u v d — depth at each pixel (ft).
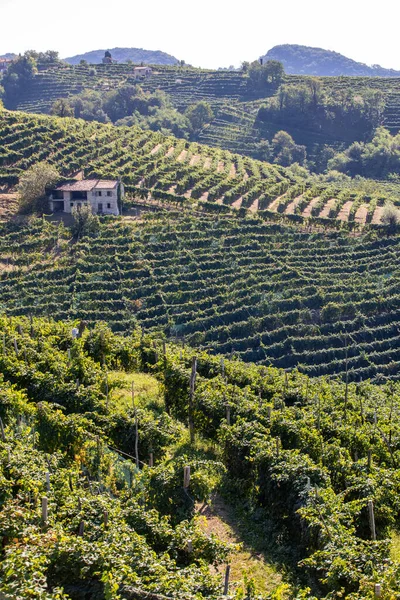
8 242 215.10
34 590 36.65
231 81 625.41
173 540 46.39
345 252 222.89
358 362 170.40
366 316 185.68
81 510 46.34
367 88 577.02
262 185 284.41
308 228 243.40
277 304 186.09
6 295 183.42
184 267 204.03
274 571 49.19
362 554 43.80
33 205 243.60
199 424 74.08
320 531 47.32
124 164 297.12
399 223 237.45
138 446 65.87
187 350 105.40
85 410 71.87
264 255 216.54
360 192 305.73
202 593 39.11
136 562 41.27
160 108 559.79
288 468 55.26
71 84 622.13
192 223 234.38
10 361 79.71
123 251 212.23
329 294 189.98
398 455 69.67
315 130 520.42
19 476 50.03
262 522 56.85
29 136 298.76
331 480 62.18
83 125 343.67
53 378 77.05
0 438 56.44
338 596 41.52
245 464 62.23
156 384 91.09
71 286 189.57
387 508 54.13
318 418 72.69
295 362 169.89
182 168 297.53
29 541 41.88
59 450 60.03
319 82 535.60
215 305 187.01
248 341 174.09
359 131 514.27
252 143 499.51
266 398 89.15
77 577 41.42
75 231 220.64
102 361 96.68
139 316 181.06
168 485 53.88
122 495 54.75
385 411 88.69
